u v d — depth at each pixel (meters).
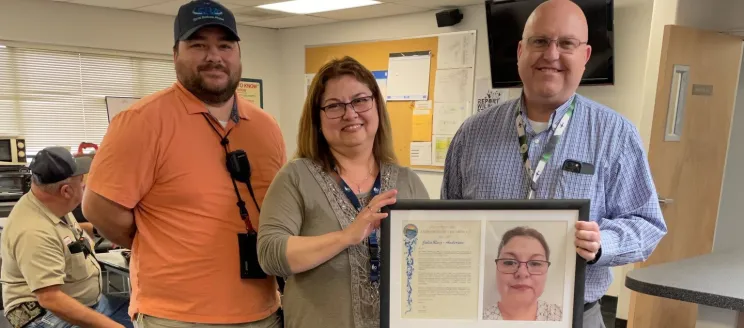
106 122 4.90
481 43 4.39
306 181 1.32
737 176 4.21
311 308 1.28
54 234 2.12
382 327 1.22
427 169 4.86
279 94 6.16
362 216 1.17
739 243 4.29
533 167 1.47
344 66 1.34
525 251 1.21
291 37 5.91
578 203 1.18
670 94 2.96
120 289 3.92
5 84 4.30
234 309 1.52
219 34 1.53
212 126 1.56
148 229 1.54
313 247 1.17
